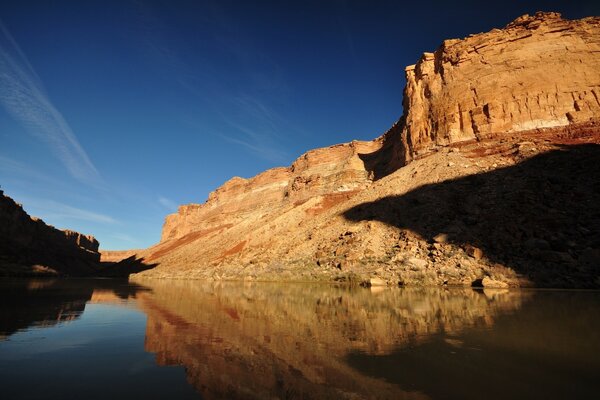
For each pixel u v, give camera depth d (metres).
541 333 8.72
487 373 5.75
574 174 31.48
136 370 6.02
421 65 56.84
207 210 127.06
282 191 96.69
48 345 7.81
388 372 5.87
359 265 31.83
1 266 70.38
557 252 23.50
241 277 40.09
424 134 52.22
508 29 50.72
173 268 66.19
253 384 5.35
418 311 12.81
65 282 45.47
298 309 14.08
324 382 5.43
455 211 32.97
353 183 68.44
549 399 4.59
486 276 23.83
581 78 43.88
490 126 45.50
